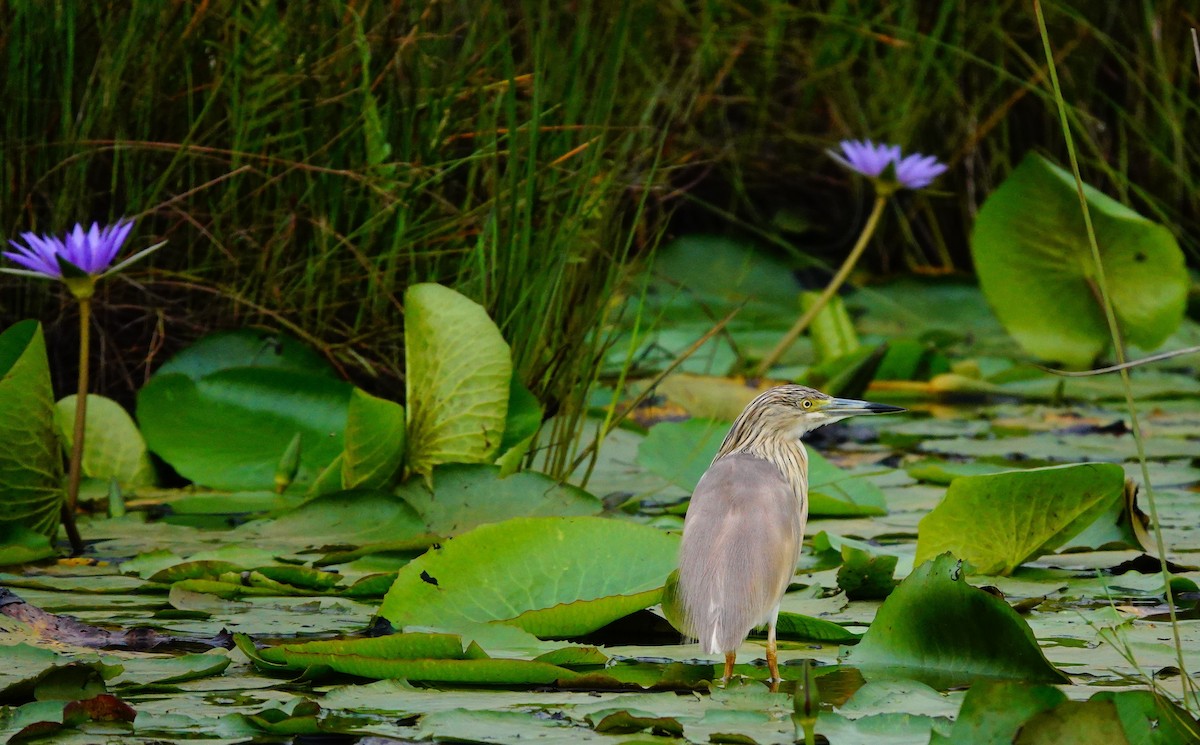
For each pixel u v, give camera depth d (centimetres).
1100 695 512
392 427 894
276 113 1093
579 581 688
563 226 1041
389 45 1127
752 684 573
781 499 608
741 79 1870
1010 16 1839
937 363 1546
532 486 876
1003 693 498
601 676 580
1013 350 1678
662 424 1043
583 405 982
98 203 1125
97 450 1014
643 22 1553
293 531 859
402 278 1136
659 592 634
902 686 563
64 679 564
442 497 877
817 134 1912
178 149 1095
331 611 709
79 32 1101
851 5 1895
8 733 516
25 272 847
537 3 1337
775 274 1816
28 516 829
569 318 1080
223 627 673
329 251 1119
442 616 668
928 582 611
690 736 510
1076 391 1469
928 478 1051
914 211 1897
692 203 1895
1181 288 1409
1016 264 1455
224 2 1126
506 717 530
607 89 1163
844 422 1339
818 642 666
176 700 561
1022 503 755
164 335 1109
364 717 535
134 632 654
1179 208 1830
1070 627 669
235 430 1002
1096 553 847
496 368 921
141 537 869
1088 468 735
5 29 1075
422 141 1127
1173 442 1214
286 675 601
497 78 1179
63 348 1131
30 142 1088
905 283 1820
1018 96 1783
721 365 1487
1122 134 1748
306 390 1017
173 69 1123
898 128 1841
